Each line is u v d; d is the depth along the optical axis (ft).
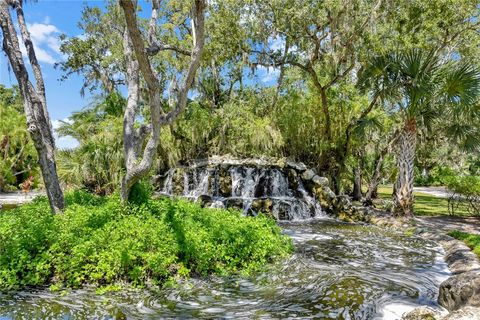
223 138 67.82
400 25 53.57
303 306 18.29
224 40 54.65
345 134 63.98
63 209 29.27
